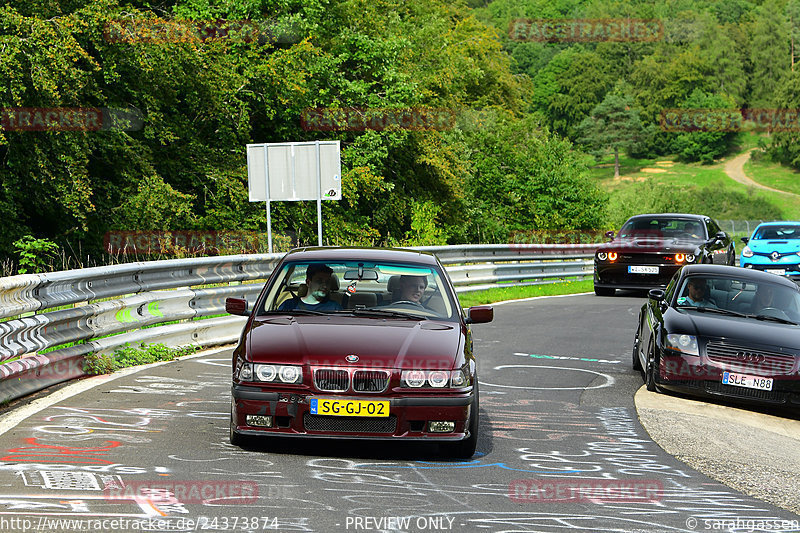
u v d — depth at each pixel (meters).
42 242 25.56
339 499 8.13
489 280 32.84
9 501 7.68
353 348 9.91
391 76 56.75
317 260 11.75
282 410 9.63
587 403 13.94
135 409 11.95
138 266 15.60
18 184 36.00
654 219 34.31
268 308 11.22
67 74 33.12
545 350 19.44
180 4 48.94
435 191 65.94
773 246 41.41
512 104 109.19
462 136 73.75
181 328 17.12
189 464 9.20
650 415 13.25
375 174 55.56
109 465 9.04
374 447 10.49
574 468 9.88
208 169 45.84
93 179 40.31
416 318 11.05
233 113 46.88
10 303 12.06
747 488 9.59
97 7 36.28
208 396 13.02
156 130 42.97
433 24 80.12
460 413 9.73
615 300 31.44
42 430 10.55
